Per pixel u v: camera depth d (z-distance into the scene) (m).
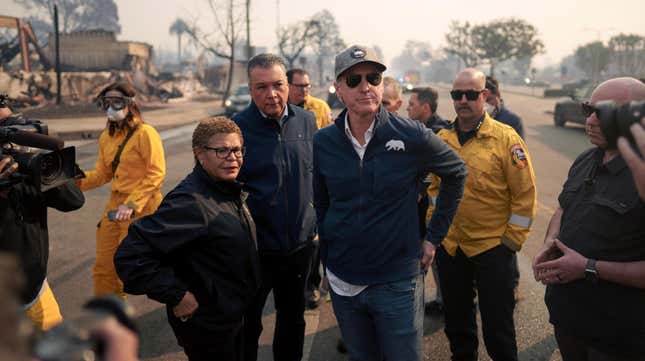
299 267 3.02
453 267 3.00
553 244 2.21
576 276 2.05
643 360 2.00
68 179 2.50
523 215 2.80
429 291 4.60
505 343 2.89
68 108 24.50
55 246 5.97
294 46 46.00
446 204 2.51
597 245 2.02
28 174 2.32
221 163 2.23
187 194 2.20
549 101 37.38
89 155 12.53
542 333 3.77
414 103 4.04
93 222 6.96
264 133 2.92
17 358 0.55
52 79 26.98
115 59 38.53
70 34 38.62
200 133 2.24
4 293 0.56
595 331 2.07
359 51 2.24
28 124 2.54
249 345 2.97
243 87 24.95
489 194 2.84
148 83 35.03
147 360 3.47
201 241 2.23
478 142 2.91
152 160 3.52
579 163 2.24
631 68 60.81
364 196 2.34
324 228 2.48
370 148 2.33
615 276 1.97
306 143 3.02
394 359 2.37
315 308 4.30
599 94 1.99
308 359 3.51
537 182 9.24
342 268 2.42
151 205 3.64
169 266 2.24
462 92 2.89
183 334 2.32
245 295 2.38
